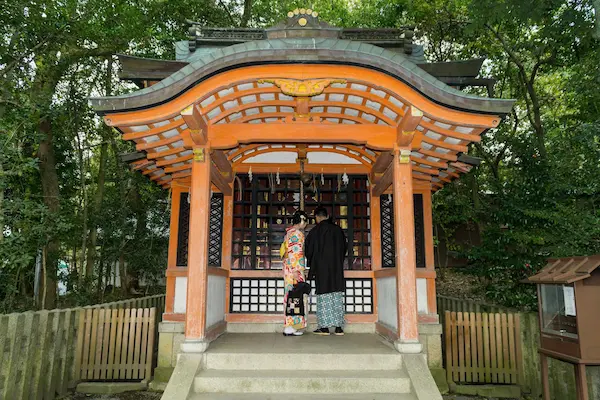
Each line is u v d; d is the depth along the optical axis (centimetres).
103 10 716
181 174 526
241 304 541
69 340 463
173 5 892
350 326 528
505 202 615
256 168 564
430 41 1088
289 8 1074
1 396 354
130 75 500
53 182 851
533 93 902
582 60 707
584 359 324
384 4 1043
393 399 342
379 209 560
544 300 386
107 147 970
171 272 528
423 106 363
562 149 673
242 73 359
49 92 738
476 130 389
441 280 1213
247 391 356
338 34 416
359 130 416
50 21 663
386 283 479
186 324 389
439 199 1010
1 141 548
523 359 465
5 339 364
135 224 1012
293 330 487
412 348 386
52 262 838
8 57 660
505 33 964
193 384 355
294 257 488
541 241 549
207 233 406
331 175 575
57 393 439
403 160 412
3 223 577
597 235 557
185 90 353
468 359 470
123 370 475
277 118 441
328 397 348
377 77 362
